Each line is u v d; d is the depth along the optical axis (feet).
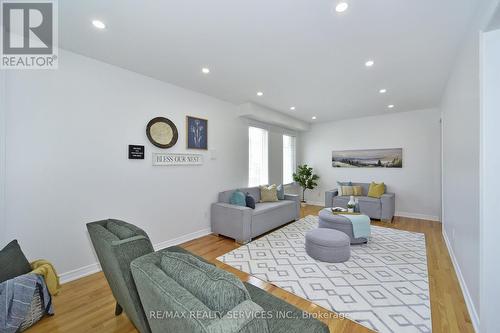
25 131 6.59
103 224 5.78
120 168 8.74
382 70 8.97
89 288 7.02
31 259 6.71
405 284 7.13
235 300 2.58
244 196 12.40
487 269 4.82
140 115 9.36
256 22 5.94
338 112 16.20
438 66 8.54
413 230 12.79
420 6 5.29
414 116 15.66
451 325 5.34
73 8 5.35
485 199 4.83
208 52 7.57
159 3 5.20
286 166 19.66
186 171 11.21
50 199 7.07
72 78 7.50
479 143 5.02
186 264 3.20
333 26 6.11
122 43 6.98
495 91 4.77
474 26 5.53
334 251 8.59
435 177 14.97
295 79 9.94
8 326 4.83
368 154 17.58
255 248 10.21
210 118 12.42
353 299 6.37
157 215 9.99
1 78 6.13
